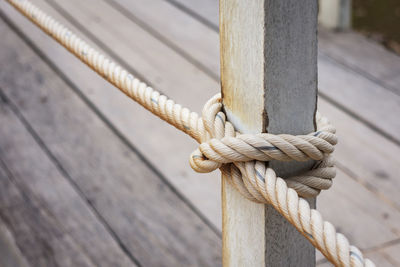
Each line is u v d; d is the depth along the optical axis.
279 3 1.09
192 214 2.18
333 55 3.27
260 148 1.11
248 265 1.20
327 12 3.60
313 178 1.15
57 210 2.23
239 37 1.12
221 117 1.16
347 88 2.92
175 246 2.03
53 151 2.57
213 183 2.32
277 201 1.10
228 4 1.13
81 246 2.06
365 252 1.97
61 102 2.92
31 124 2.77
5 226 2.16
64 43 1.56
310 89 1.14
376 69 3.12
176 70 3.08
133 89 1.35
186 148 2.54
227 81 1.16
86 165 2.48
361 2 5.00
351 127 2.63
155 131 2.66
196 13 3.68
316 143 1.12
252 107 1.13
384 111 2.73
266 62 1.10
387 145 2.52
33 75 3.16
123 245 2.05
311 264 1.21
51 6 3.82
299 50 1.12
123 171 2.43
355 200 2.22
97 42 3.37
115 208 2.23
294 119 1.14
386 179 2.32
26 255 2.03
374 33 4.19
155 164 2.44
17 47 3.43
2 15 3.77
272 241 1.17
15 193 2.34
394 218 2.12
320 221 1.07
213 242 2.04
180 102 2.80
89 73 3.12
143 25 3.56
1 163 2.51
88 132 2.69
